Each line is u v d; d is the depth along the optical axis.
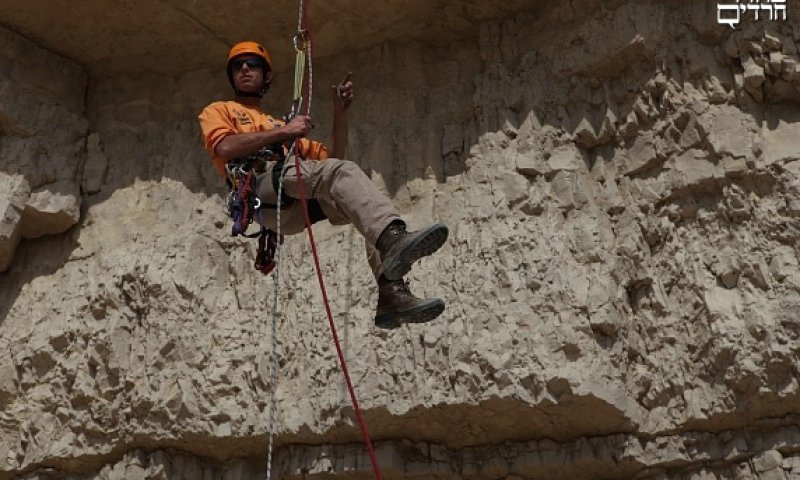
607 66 8.59
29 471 8.73
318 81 9.54
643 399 7.94
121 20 9.24
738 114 8.12
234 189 5.53
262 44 9.43
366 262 8.57
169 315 8.59
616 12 8.52
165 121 9.76
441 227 5.02
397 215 5.23
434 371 7.95
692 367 7.82
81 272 9.14
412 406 7.92
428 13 9.16
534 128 8.66
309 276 8.67
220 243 9.04
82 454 8.58
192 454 8.56
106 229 9.32
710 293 7.83
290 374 8.38
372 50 9.48
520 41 9.13
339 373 8.17
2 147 9.28
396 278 5.24
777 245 7.77
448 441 8.26
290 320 8.55
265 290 8.74
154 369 8.47
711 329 7.71
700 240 8.06
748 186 7.98
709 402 7.68
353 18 9.15
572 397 7.63
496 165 8.58
